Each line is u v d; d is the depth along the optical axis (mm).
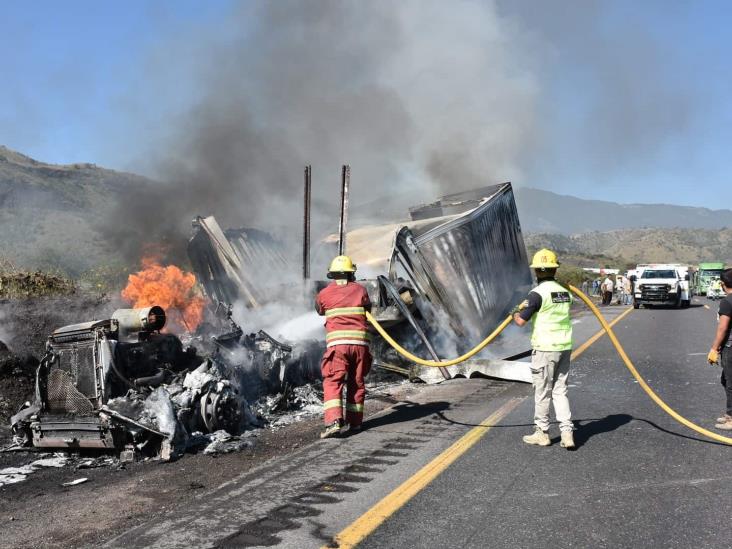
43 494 4309
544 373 5137
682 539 3338
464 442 5305
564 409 5121
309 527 3545
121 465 4980
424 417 6320
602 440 5332
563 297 5211
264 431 5980
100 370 5309
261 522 3633
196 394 5691
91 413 5270
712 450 4961
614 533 3426
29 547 3396
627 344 12602
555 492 4070
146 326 5945
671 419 6062
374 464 4730
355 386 5855
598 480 4293
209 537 3436
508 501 3916
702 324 17500
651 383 8102
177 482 4500
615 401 7000
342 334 5762
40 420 5434
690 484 4176
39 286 10047
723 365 5691
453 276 9875
